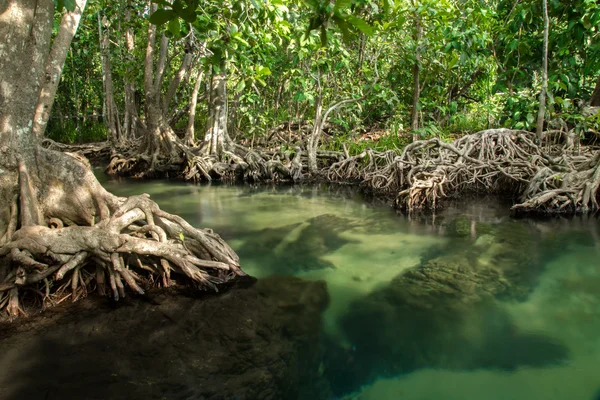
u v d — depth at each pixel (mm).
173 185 12352
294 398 3080
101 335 3838
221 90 13469
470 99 16281
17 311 4117
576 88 12727
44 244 4250
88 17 17156
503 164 10602
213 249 4992
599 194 8633
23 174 4590
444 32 11016
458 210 8961
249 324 4113
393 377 3389
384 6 2516
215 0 5559
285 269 5609
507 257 6062
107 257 4406
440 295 4871
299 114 19516
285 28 8805
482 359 3652
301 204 9734
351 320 4297
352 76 15078
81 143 20812
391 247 6531
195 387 3170
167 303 4465
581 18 11172
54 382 3189
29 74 4652
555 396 3168
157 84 13570
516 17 11766
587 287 5047
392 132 14125
